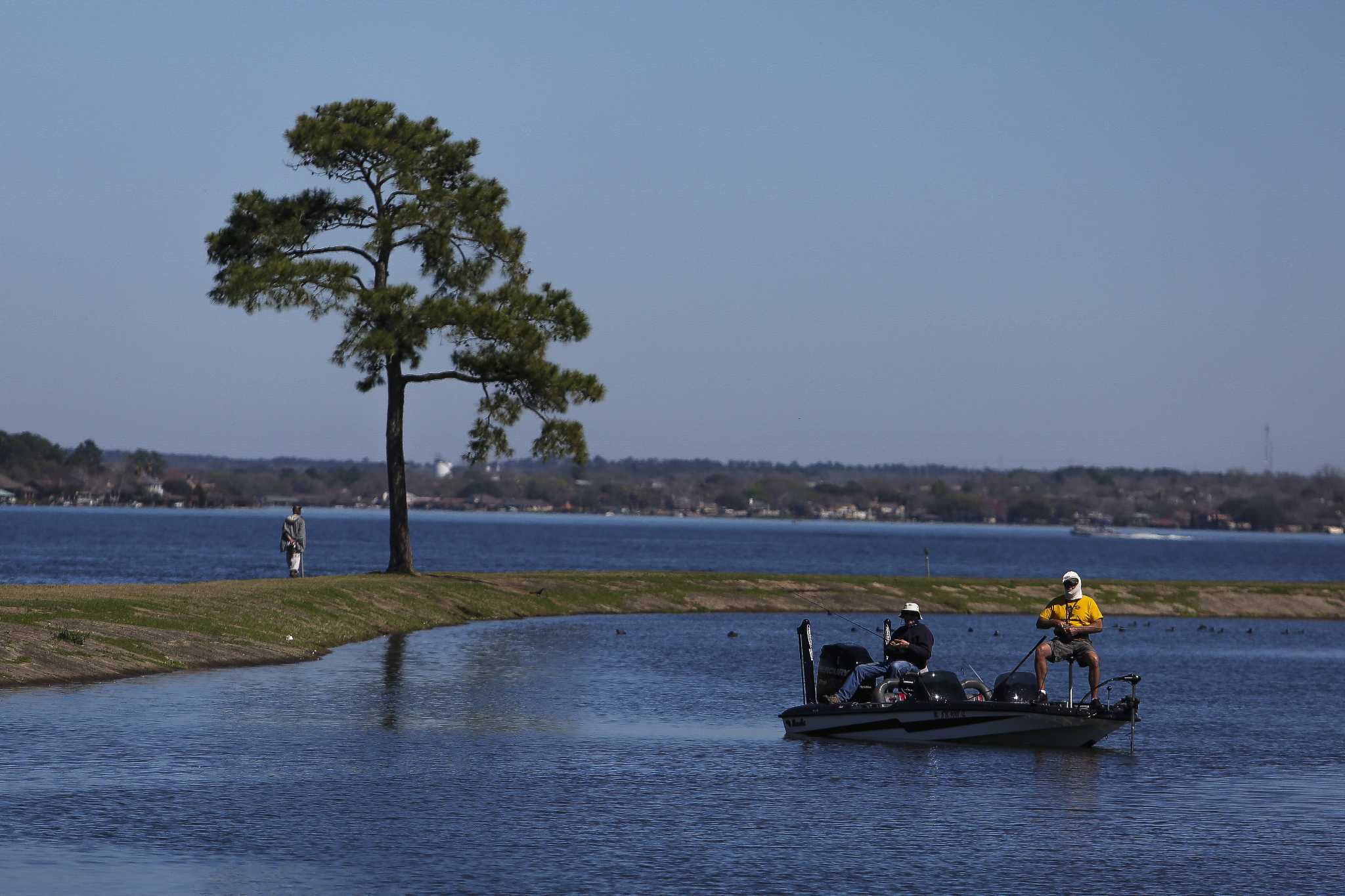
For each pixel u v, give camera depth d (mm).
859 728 52125
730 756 48062
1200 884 32188
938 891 31312
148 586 86562
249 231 98000
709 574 130000
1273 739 54125
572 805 39281
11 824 35594
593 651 83062
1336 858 34562
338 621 86812
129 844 33938
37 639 63812
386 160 100812
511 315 100438
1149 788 43562
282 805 38438
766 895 30719
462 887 30781
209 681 62688
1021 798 41781
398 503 107312
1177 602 134625
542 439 99750
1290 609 136000
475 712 56469
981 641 99250
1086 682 76562
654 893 30703
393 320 96750
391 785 41438
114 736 47500
